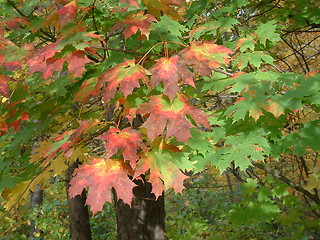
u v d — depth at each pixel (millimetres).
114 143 1777
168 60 1965
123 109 2260
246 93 2449
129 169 1888
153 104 1917
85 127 1941
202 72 1894
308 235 1660
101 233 9953
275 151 2689
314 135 2572
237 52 4293
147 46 2555
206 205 6953
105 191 1743
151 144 2096
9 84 3031
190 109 1888
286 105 2293
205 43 2107
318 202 3293
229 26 3025
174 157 2035
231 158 2471
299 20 3908
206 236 3826
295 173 4832
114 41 2975
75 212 8539
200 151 2527
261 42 2936
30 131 3164
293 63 5988
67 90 3018
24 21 2357
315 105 2805
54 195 11383
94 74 2623
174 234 4160
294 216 1835
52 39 2955
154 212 6074
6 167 3373
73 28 2203
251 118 2732
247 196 2910
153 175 1926
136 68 1928
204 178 8961
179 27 2695
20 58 2066
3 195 3262
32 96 3195
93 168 1856
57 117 3588
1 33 2242
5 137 3291
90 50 2107
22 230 11555
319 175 3500
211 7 3945
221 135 2793
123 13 3004
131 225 5785
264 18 4555
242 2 3381
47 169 3201
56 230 9844
